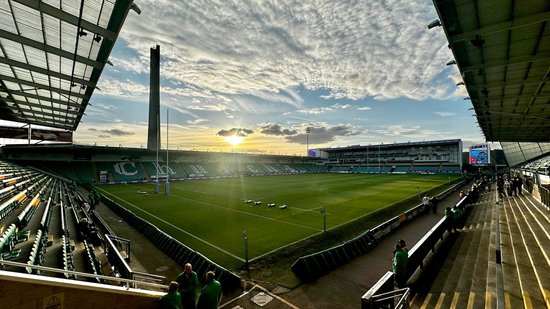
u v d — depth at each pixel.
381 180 49.72
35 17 9.91
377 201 24.34
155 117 62.34
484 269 7.75
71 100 19.45
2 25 10.45
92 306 4.39
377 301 5.16
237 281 8.35
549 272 6.54
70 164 48.12
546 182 14.11
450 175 62.94
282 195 28.78
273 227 15.26
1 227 9.01
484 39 9.35
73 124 30.39
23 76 15.45
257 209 20.64
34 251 7.52
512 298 5.61
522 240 9.41
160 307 5.26
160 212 19.61
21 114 25.98
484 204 20.73
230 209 20.67
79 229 11.62
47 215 13.98
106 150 49.28
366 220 16.91
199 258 9.41
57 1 9.09
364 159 95.25
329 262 9.48
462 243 10.91
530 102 17.34
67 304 4.09
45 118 27.72
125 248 11.54
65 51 11.88
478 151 63.25
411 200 24.80
